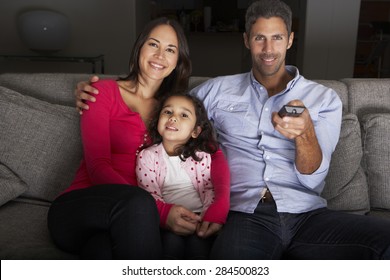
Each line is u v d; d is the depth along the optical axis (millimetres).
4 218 1422
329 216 1370
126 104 1562
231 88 1646
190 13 6129
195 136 1541
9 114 1582
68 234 1222
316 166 1378
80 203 1198
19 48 4391
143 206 1126
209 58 5938
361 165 1692
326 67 4152
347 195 1595
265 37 1532
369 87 1794
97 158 1392
